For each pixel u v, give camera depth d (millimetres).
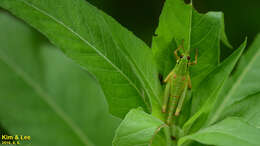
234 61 246
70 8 236
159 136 247
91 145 235
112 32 241
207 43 254
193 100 254
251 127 224
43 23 232
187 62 254
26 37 232
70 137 231
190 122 246
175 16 251
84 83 239
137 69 246
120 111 241
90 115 238
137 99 244
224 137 219
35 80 231
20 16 230
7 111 224
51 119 230
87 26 238
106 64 240
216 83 249
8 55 229
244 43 243
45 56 235
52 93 234
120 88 241
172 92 255
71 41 235
